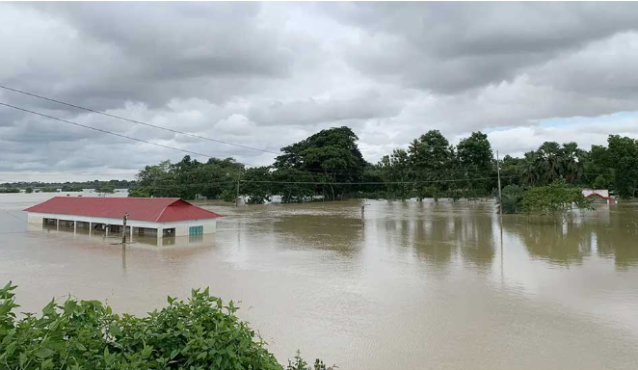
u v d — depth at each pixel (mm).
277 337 12125
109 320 4121
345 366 10250
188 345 3758
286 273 20703
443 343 11656
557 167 61938
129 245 30438
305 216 55188
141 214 35562
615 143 74938
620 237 32062
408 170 88125
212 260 24297
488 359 10625
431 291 17125
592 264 22328
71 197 45438
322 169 91625
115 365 3439
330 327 12953
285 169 86062
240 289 17516
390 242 31531
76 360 3363
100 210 39125
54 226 43281
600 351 11062
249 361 3914
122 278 19531
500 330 12617
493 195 94500
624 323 13133
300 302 15617
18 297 16188
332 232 38062
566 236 33094
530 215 45531
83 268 21922
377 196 100750
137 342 3965
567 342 11672
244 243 31328
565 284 18062
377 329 12773
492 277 19594
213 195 95188
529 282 18516
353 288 17688
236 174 87625
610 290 16969
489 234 35312
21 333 3268
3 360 2977
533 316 13867
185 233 35531
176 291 17109
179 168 103062
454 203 84188
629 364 10289
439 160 87125
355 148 99375
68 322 3760
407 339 11961
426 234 36031
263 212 62125
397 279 19328
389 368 10164
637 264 22172
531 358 10656
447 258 24719
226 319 4156
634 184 76375
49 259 24656
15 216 54625
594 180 82188
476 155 87375
